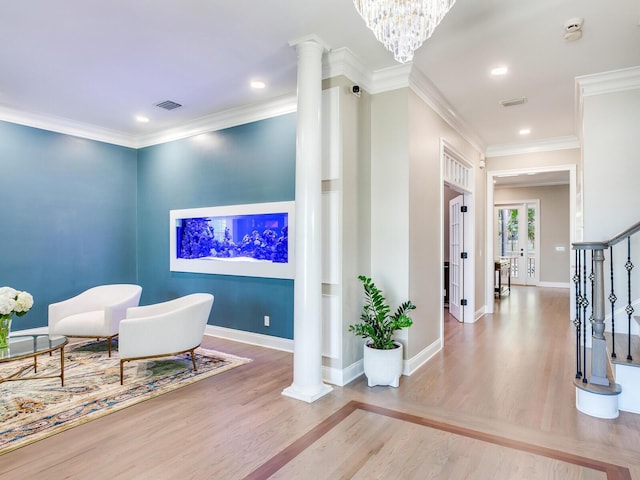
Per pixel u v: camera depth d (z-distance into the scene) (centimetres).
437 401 297
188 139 528
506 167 640
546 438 241
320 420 266
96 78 376
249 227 462
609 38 300
